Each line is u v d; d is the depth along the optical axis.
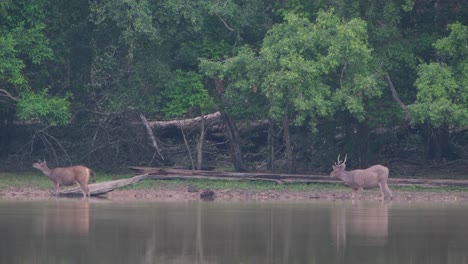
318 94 76.88
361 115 79.12
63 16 86.81
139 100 84.56
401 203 74.19
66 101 84.19
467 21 85.62
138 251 47.47
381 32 81.44
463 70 78.75
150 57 84.00
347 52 76.62
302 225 57.69
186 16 80.25
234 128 88.94
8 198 75.50
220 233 53.97
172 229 55.41
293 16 78.56
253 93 83.12
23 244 49.41
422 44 83.81
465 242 51.19
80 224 57.25
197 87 83.38
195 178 82.94
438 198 78.50
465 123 76.69
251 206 69.75
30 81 86.19
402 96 85.12
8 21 81.69
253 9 84.81
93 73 89.50
